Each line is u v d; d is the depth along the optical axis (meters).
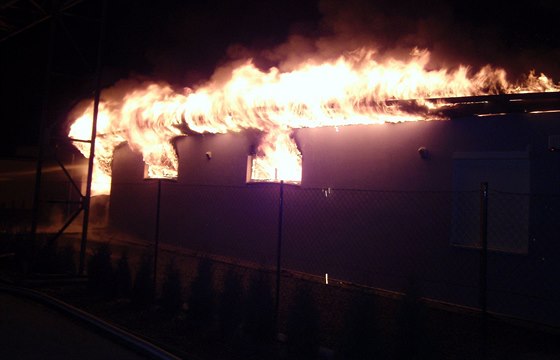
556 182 7.25
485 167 8.03
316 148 10.59
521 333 7.09
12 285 9.40
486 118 8.04
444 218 8.43
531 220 7.44
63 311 7.59
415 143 8.93
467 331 7.10
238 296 6.62
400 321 5.27
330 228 10.15
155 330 6.90
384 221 9.26
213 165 13.24
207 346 6.27
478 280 7.91
